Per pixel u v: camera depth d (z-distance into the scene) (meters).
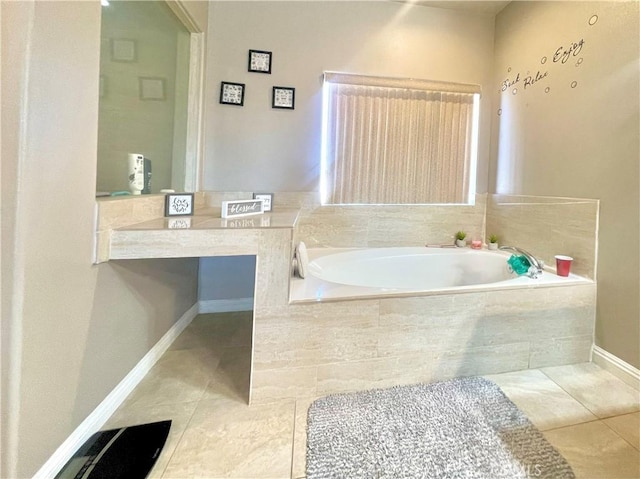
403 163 2.80
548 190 2.28
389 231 2.83
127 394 1.53
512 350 1.82
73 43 1.04
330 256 2.45
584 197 1.99
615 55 1.78
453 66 2.83
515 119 2.61
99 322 1.29
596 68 1.90
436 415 1.44
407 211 2.85
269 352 1.52
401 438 1.30
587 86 1.96
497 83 2.83
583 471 1.17
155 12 1.90
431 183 2.86
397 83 2.70
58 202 1.01
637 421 1.43
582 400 1.57
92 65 1.16
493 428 1.37
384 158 2.77
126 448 1.20
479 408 1.50
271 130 2.61
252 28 2.53
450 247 2.83
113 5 1.48
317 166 2.69
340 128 2.68
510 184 2.67
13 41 0.82
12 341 0.87
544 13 2.30
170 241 1.37
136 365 1.63
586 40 1.97
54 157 0.98
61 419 1.08
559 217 2.18
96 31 1.17
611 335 1.82
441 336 1.70
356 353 1.60
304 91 2.63
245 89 2.55
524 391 1.64
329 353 1.57
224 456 1.21
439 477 1.13
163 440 1.26
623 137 1.75
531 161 2.44
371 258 2.54
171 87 2.17
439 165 2.86
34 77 0.88
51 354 1.02
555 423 1.41
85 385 1.21
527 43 2.47
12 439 0.88
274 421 1.40
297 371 1.55
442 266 2.68
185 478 1.11
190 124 2.38
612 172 1.81
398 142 2.77
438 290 1.71
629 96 1.71
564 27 2.13
